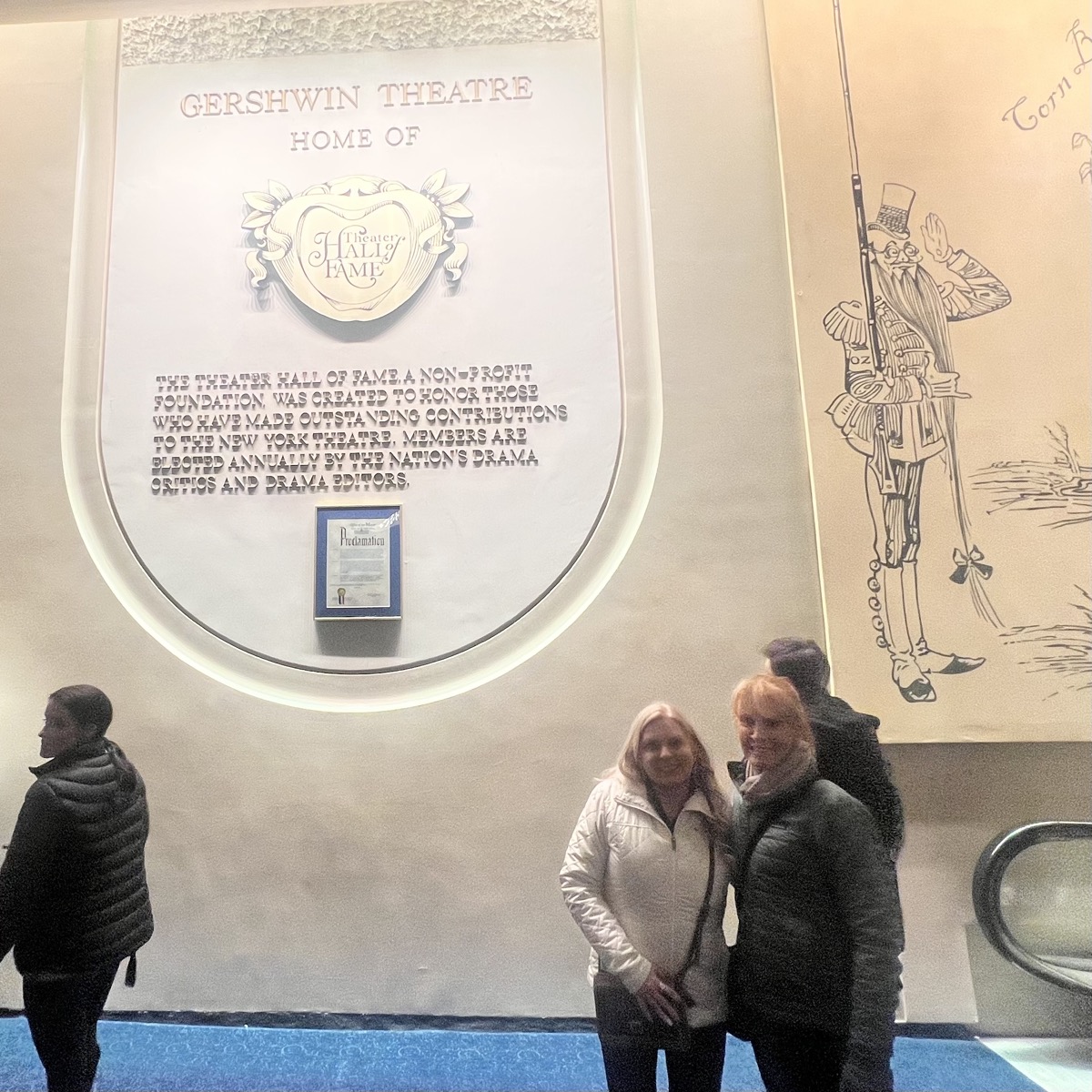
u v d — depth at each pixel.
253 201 3.34
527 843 2.87
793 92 3.25
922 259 3.12
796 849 2.11
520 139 3.36
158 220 3.35
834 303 3.12
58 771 2.52
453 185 3.34
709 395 3.14
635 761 2.26
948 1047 2.61
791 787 2.17
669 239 3.24
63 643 3.07
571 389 3.20
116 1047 2.63
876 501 2.99
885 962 2.02
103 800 2.54
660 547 3.06
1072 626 2.86
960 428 3.01
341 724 2.98
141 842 2.66
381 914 2.84
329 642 3.06
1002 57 3.21
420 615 3.07
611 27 3.42
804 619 2.98
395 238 3.31
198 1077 2.49
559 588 3.08
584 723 2.95
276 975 2.81
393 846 2.89
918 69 3.23
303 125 3.39
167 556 3.13
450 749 2.95
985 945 2.75
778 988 2.09
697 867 2.18
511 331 3.24
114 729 3.00
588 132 3.36
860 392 3.06
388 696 3.02
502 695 2.98
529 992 2.76
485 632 3.05
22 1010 2.79
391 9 3.45
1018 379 3.02
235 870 2.89
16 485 3.17
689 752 2.23
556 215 3.31
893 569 2.95
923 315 3.09
